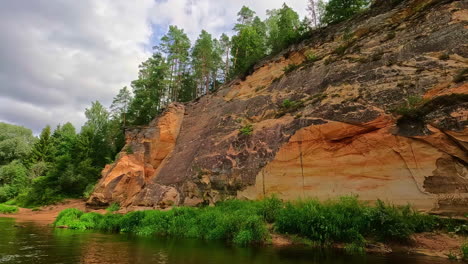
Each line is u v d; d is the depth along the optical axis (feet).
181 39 160.56
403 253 30.37
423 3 55.83
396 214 34.06
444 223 33.40
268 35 159.84
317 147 51.03
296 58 80.94
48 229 58.18
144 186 95.71
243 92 90.02
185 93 167.84
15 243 39.27
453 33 45.68
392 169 40.93
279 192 54.29
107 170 110.52
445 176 35.96
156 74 151.94
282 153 56.08
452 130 35.96
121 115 162.81
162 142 102.68
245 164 63.36
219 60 164.04
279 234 39.93
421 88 42.88
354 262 26.68
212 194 66.33
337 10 93.25
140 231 51.37
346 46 64.69
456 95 37.50
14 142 207.92
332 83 58.70
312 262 27.04
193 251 33.27
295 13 126.93
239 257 29.63
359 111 47.39
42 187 126.21
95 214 66.49
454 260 26.86
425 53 47.37
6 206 110.22
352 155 46.16
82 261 27.76
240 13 151.84
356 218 35.12
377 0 67.67
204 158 76.07
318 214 37.58
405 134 40.47
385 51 53.88
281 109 67.21
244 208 49.83
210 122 91.20
